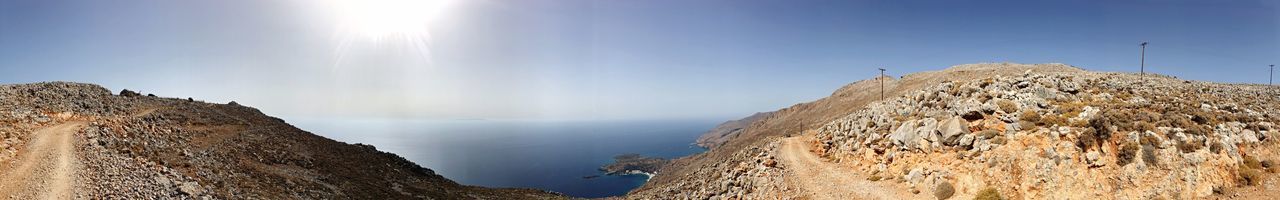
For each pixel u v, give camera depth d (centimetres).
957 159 3319
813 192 3619
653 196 5894
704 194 4644
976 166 3144
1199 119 2878
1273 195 2297
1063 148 2839
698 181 5681
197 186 3388
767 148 5825
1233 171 2480
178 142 4638
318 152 6041
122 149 3800
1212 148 2575
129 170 3350
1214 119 2875
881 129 4434
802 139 6188
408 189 5697
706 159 12875
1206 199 2377
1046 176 2777
